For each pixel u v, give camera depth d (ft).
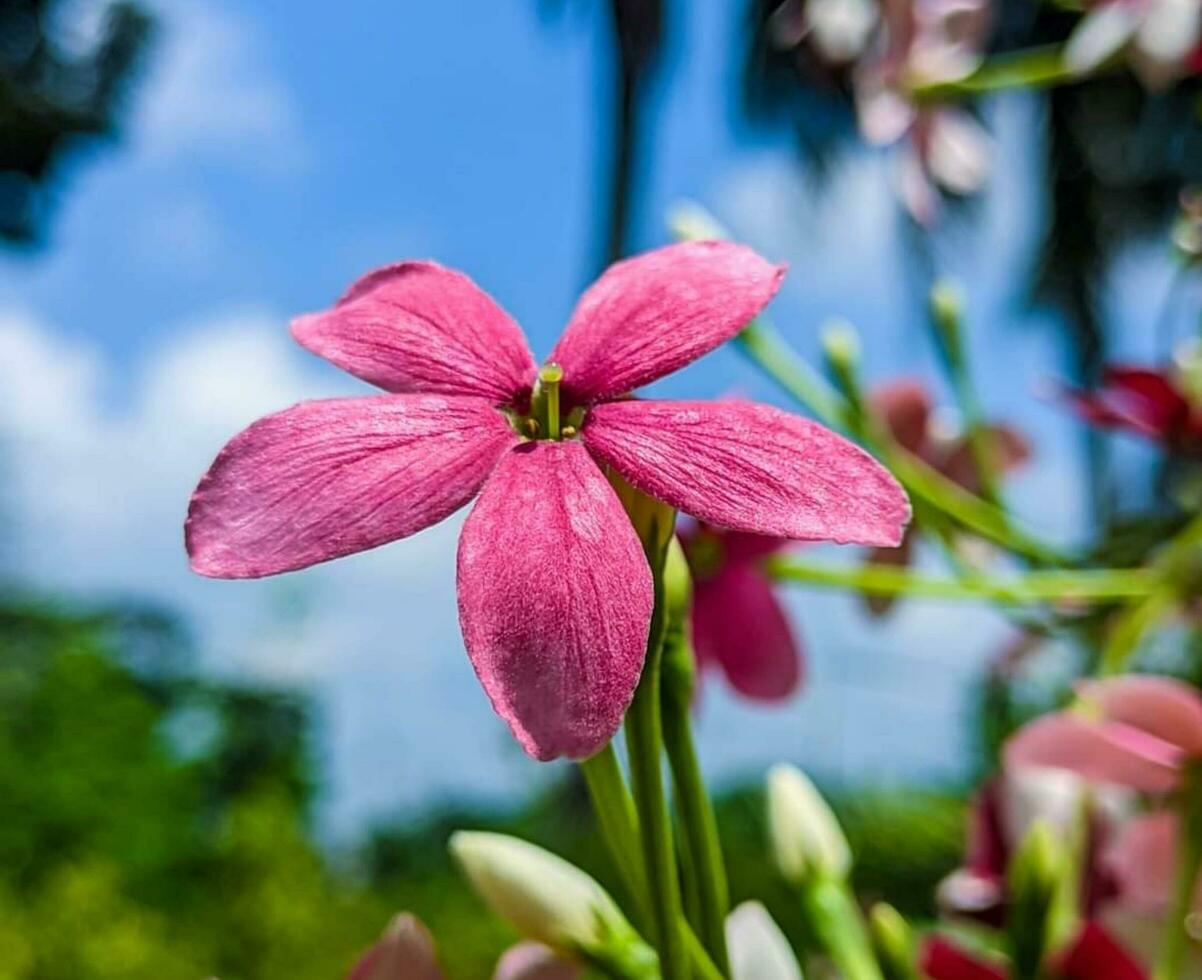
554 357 0.29
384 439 0.26
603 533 0.25
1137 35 0.54
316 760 3.14
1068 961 0.32
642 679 0.27
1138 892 0.36
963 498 0.52
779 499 0.26
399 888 2.49
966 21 0.61
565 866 0.32
